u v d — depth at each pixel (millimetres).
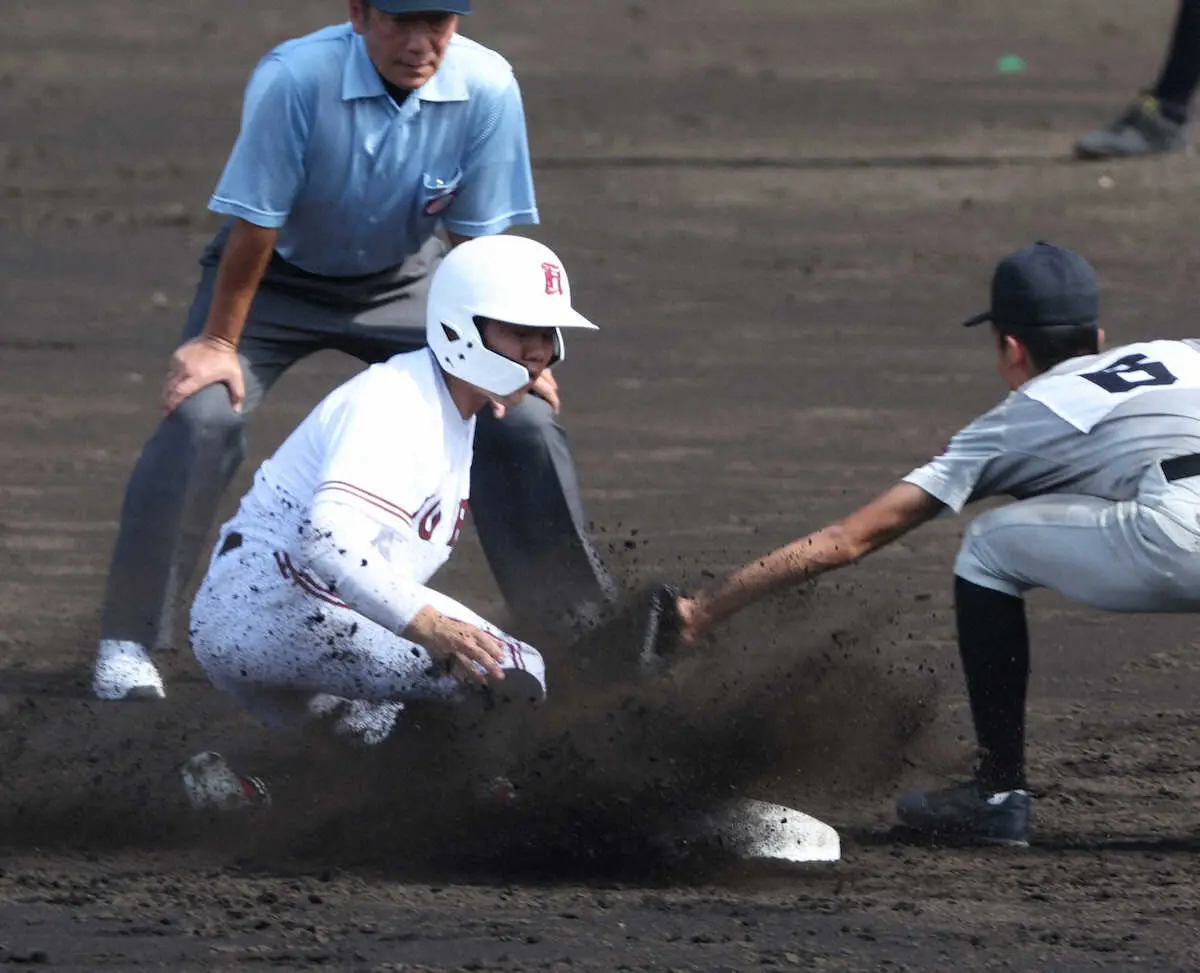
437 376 20906
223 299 26219
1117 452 20672
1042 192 67938
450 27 24891
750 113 84062
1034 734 25672
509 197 26719
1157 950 17891
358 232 26234
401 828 21297
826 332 51750
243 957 17484
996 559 21219
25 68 95875
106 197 68250
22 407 43875
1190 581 20391
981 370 47844
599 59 99812
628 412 44000
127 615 26344
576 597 26859
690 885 20062
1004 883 20000
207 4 119750
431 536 21000
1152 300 53719
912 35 109750
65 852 20875
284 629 21312
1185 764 24484
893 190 68688
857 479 38469
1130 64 97875
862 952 17766
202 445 26281
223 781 21812
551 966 17234
